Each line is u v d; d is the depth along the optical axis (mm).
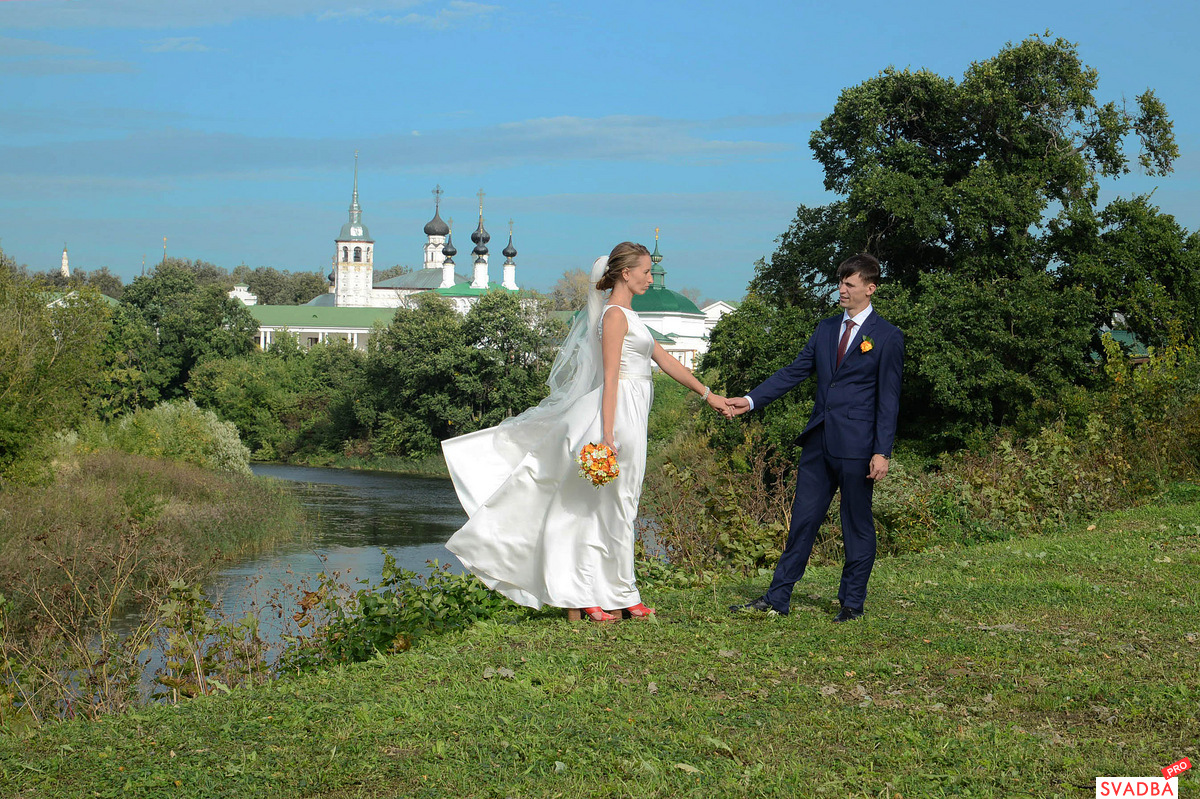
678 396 48938
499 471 5797
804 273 30562
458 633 5496
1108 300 25047
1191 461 13477
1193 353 17625
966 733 3625
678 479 9477
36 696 6426
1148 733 3602
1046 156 26688
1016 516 10797
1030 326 24250
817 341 5680
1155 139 27234
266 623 9398
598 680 4324
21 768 3332
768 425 23938
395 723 3781
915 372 24547
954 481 11555
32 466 23062
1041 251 26625
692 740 3562
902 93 27500
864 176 26406
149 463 31016
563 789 3141
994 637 5039
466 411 60281
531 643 5027
